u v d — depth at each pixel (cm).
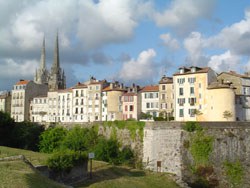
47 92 16850
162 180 7169
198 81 10606
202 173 7938
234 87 10300
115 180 6253
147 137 8494
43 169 5253
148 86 13100
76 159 5853
